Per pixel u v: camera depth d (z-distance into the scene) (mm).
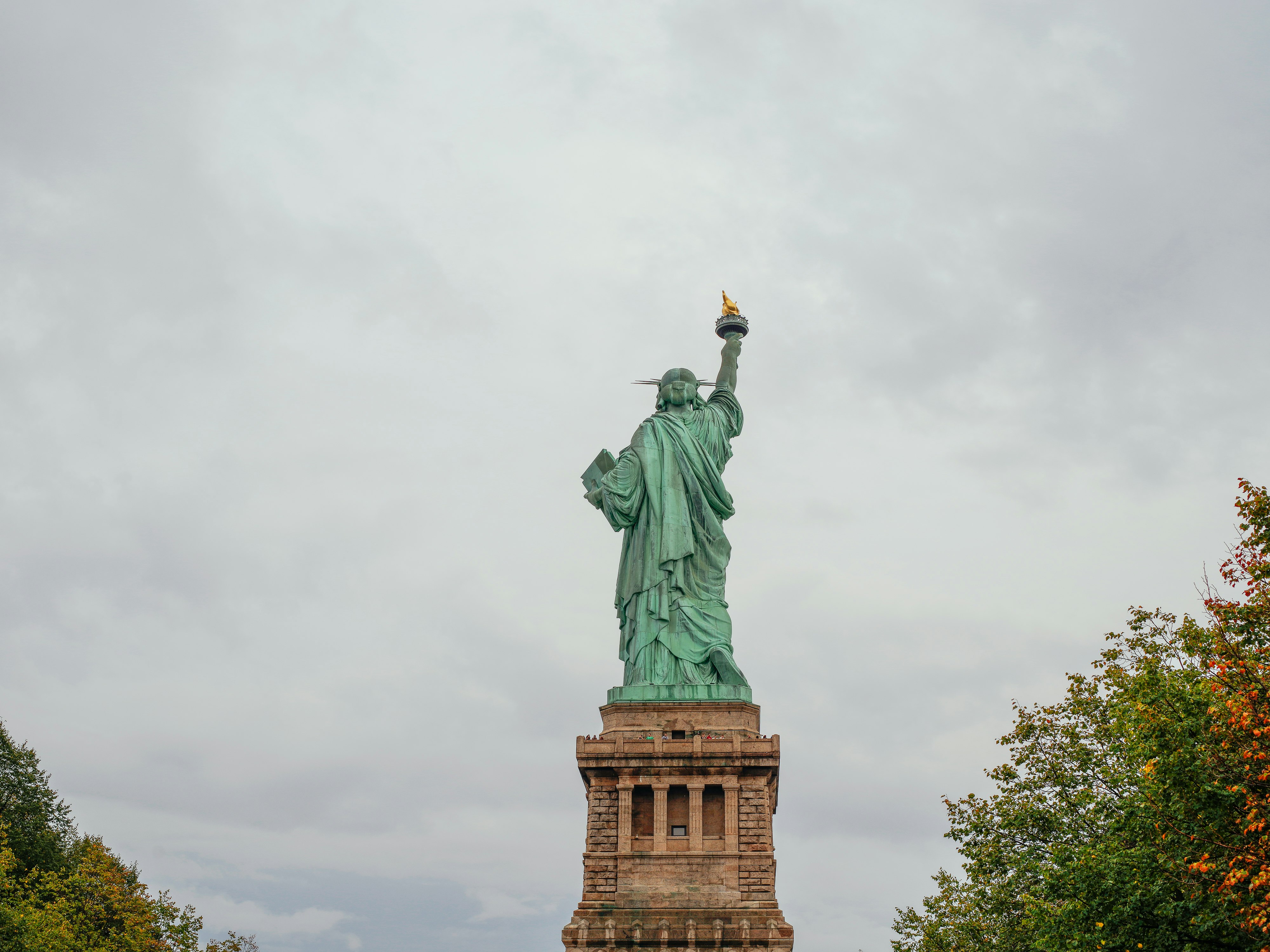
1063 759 77125
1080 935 59344
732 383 130125
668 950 97938
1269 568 54688
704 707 108812
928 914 97000
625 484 118812
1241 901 52719
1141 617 76688
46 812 129125
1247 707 52938
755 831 102438
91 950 101375
